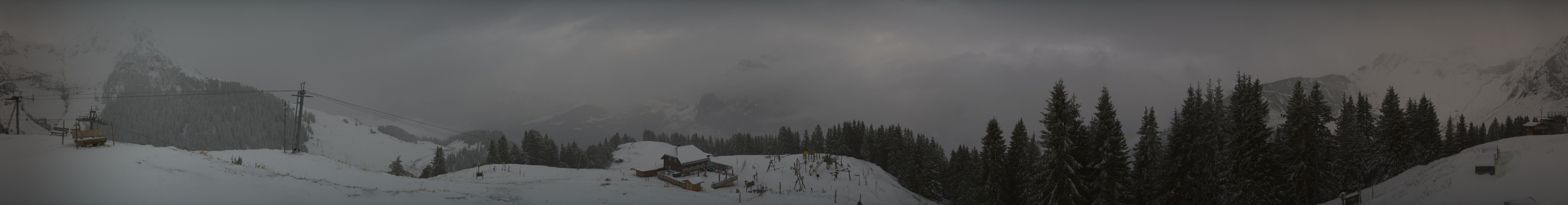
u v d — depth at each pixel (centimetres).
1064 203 3859
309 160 5116
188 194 2453
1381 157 5519
